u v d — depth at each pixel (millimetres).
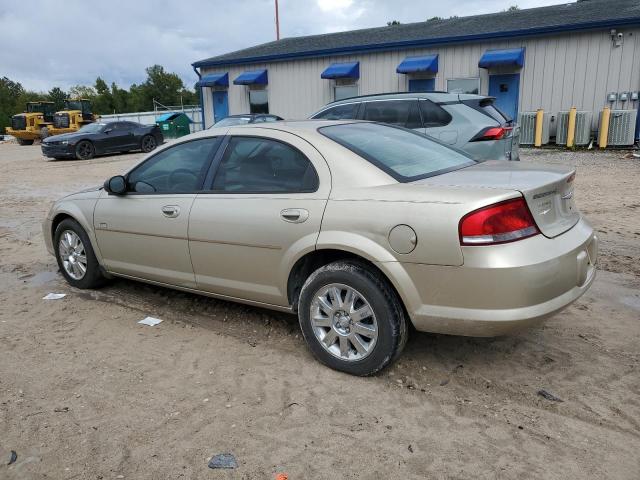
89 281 5031
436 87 18125
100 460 2635
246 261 3727
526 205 2904
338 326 3379
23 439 2812
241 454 2650
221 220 3787
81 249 5051
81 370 3549
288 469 2537
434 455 2609
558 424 2824
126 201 4484
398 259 3039
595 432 2748
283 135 3709
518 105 16828
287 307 3693
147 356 3738
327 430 2824
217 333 4094
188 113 32531
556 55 15992
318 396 3150
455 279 2896
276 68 21469
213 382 3354
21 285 5379
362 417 2932
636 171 11234
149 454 2670
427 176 3393
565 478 2432
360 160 3393
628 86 15164
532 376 3311
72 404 3133
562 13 17781
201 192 4000
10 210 9820
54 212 5180
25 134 33406
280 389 3244
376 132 4016
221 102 23562
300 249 3391
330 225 3266
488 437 2734
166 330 4184
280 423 2896
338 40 21719
